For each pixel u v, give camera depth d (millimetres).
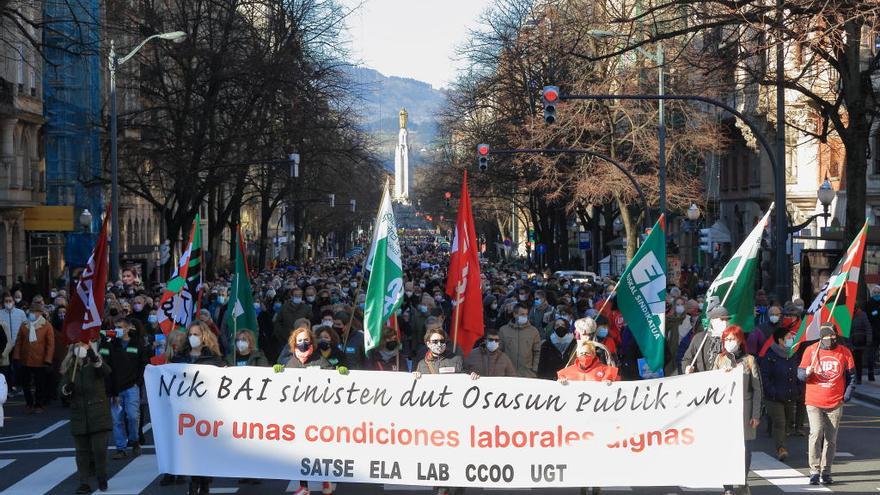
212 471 12992
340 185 72562
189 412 13023
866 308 27234
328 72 49250
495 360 14648
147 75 46188
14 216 47688
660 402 12633
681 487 14180
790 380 15539
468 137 66375
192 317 18297
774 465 15266
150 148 47094
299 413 12930
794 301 20625
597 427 12680
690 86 46125
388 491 13898
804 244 48656
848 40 24953
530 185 50844
